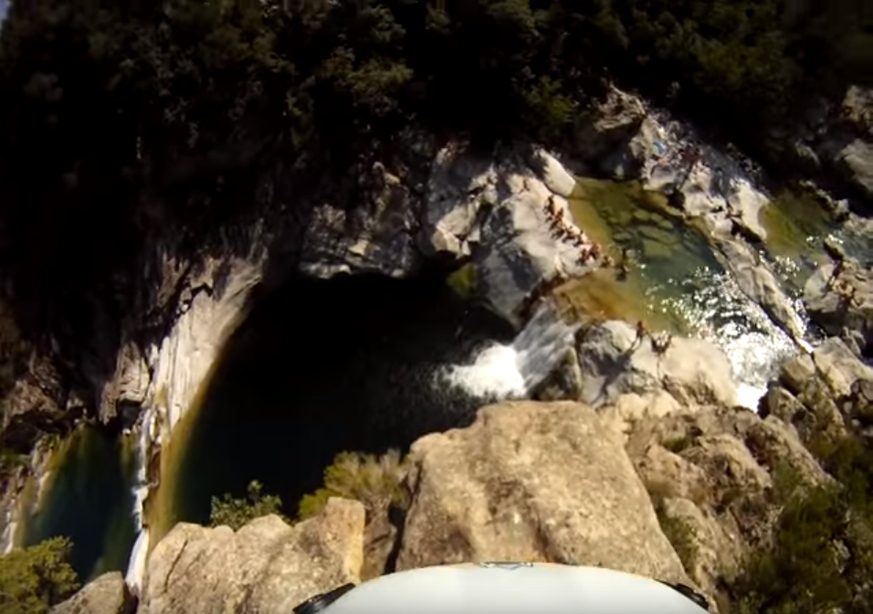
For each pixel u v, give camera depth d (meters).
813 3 44.16
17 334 40.38
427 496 18.00
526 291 36.50
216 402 37.81
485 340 36.97
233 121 38.06
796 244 40.22
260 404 37.22
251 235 39.75
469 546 16.83
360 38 38.38
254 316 40.19
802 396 29.41
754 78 41.75
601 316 33.97
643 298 35.19
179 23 36.44
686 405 30.34
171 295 39.38
